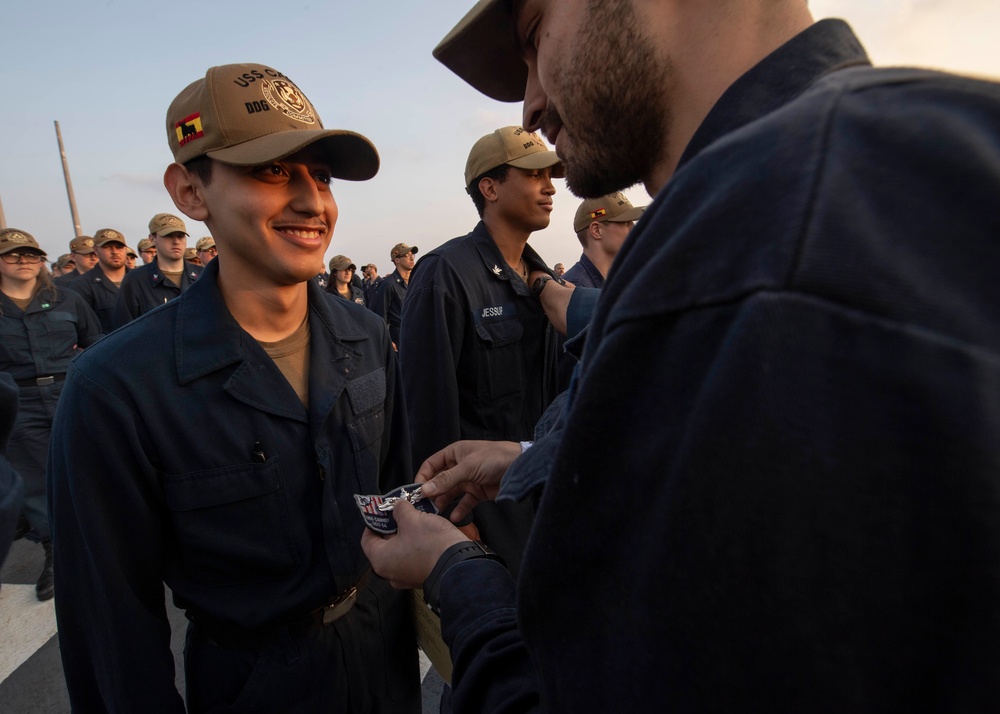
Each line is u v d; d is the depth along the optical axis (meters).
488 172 2.23
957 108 0.31
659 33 0.51
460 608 0.66
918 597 0.26
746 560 0.29
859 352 0.27
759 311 0.29
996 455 0.24
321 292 1.31
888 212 0.29
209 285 1.13
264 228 1.07
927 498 0.25
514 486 0.65
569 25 0.56
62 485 1.00
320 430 1.16
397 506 0.95
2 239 3.54
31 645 2.62
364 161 1.20
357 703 1.22
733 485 0.29
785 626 0.28
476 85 0.87
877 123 0.32
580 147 0.61
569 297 2.19
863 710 0.27
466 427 2.19
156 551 1.07
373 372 1.34
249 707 1.08
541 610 0.41
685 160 0.47
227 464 1.06
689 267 0.34
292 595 1.11
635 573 0.35
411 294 2.11
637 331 0.35
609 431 0.37
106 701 1.04
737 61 0.50
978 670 0.25
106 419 0.97
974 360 0.25
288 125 1.08
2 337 3.44
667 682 0.32
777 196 0.31
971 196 0.28
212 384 1.06
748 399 0.29
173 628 2.75
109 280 5.95
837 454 0.27
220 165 1.04
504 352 2.18
